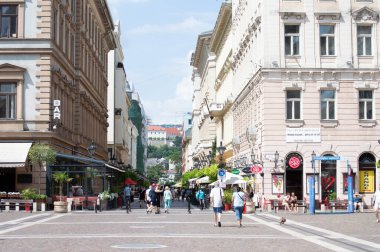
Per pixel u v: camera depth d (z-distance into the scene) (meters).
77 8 60.56
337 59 51.03
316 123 50.56
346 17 51.22
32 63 46.84
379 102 51.12
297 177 50.41
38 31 46.94
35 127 46.44
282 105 50.38
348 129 50.81
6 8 47.25
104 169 51.94
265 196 49.72
